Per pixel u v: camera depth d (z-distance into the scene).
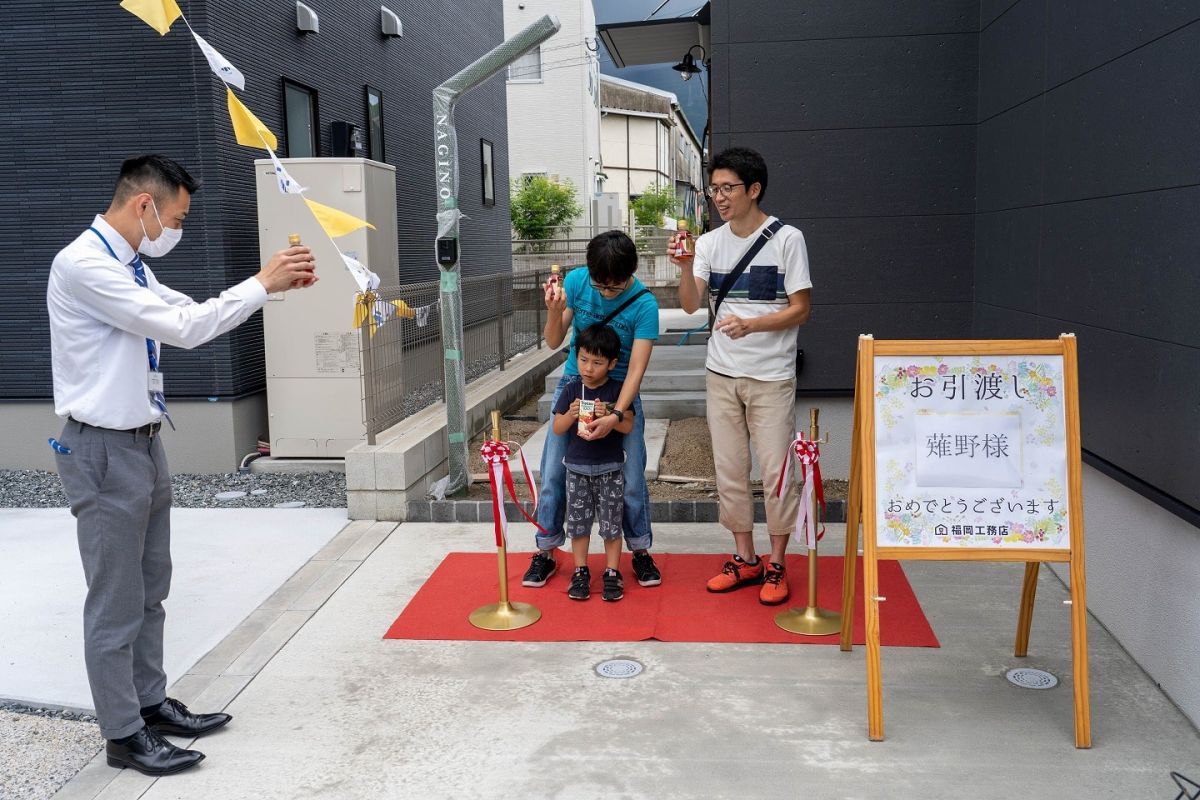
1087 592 3.99
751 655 3.62
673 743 2.98
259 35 7.11
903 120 5.45
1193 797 2.64
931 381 3.09
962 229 5.48
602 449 4.11
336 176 6.51
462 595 4.28
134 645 3.03
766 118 5.51
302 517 5.55
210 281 6.52
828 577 4.44
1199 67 2.87
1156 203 3.18
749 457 4.21
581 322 4.20
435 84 11.95
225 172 6.53
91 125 6.42
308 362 6.62
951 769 2.80
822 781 2.75
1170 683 3.21
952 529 3.06
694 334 10.68
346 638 3.85
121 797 2.76
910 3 5.37
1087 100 3.77
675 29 8.21
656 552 4.85
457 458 5.72
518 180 23.98
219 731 3.12
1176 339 3.04
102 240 2.76
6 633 3.94
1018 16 4.64
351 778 2.83
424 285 6.74
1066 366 3.06
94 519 2.77
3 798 2.77
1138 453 3.35
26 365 6.69
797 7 5.42
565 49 23.72
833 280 5.57
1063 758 2.86
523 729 3.09
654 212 30.81
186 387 6.60
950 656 3.58
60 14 6.33
